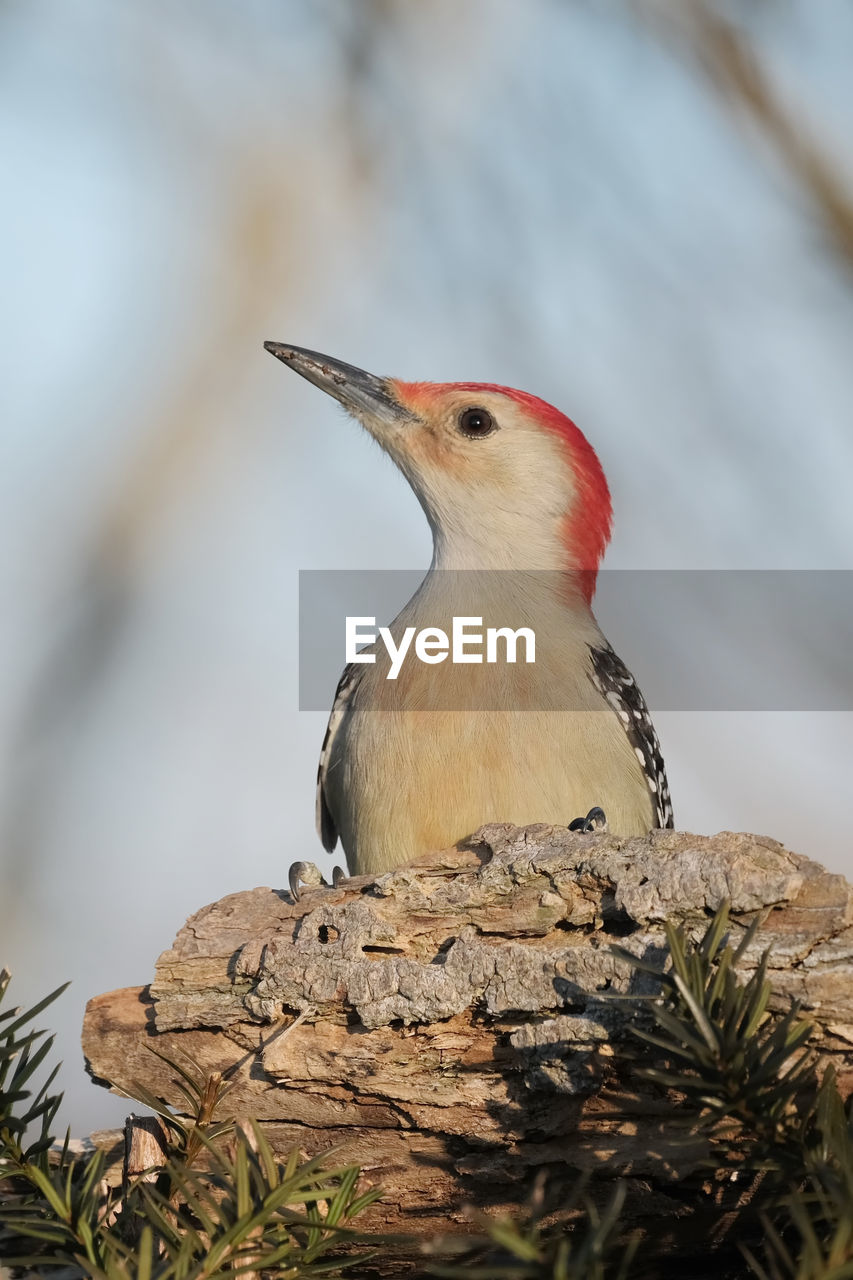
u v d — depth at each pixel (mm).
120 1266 5645
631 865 7473
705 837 7496
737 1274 7543
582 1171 7324
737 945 7020
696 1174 7113
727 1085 5617
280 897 8516
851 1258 4805
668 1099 7137
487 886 7844
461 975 7516
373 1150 7754
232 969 8031
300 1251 6309
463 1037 7602
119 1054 8172
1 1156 6680
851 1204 4922
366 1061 7668
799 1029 6043
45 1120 6742
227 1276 5750
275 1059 7797
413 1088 7602
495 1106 7484
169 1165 6453
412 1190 7703
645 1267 7586
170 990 8094
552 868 7684
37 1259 6035
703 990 5859
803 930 6961
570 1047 7211
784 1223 7145
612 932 7582
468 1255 7648
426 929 7867
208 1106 7340
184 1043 8070
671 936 5906
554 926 7703
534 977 7348
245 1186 5945
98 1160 6676
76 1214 6383
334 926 7945
